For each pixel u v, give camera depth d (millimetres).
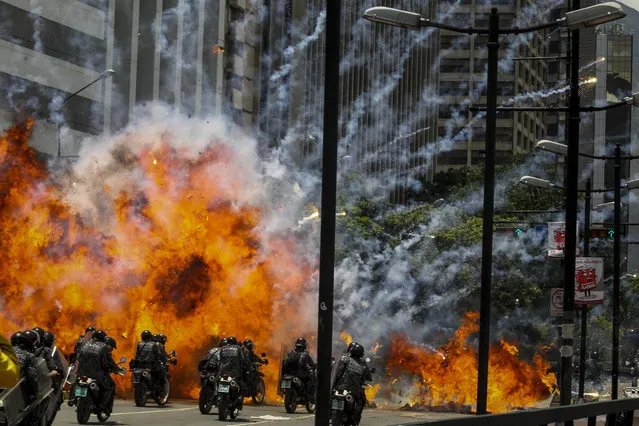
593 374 144750
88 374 56750
